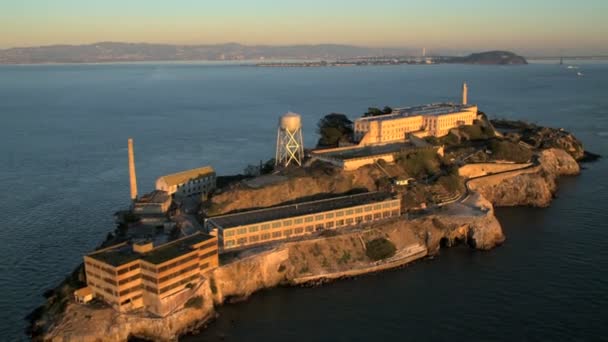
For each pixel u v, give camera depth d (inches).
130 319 4717.0
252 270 5565.9
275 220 6102.4
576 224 7308.1
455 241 6766.7
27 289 5477.4
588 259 6146.7
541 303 5196.9
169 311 4832.7
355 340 4660.4
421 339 4660.4
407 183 7741.1
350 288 5625.0
